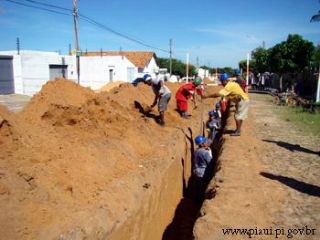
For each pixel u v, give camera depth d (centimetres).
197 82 1153
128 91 1032
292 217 423
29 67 2298
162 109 916
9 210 347
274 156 707
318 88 2025
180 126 988
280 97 1981
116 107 813
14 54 2233
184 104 1152
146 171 600
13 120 473
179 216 704
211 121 1119
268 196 485
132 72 3269
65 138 548
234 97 820
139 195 520
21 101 1892
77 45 2159
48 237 344
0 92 2162
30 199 376
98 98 715
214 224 398
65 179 440
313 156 712
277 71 2959
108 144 611
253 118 1288
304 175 583
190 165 968
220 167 621
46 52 2744
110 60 2900
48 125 563
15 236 328
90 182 472
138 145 709
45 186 404
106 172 524
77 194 432
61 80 678
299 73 2870
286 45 2722
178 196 792
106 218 417
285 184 536
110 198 461
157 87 914
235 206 448
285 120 1241
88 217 397
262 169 611
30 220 354
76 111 618
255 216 423
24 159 425
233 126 967
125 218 448
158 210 611
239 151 711
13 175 383
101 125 673
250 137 851
